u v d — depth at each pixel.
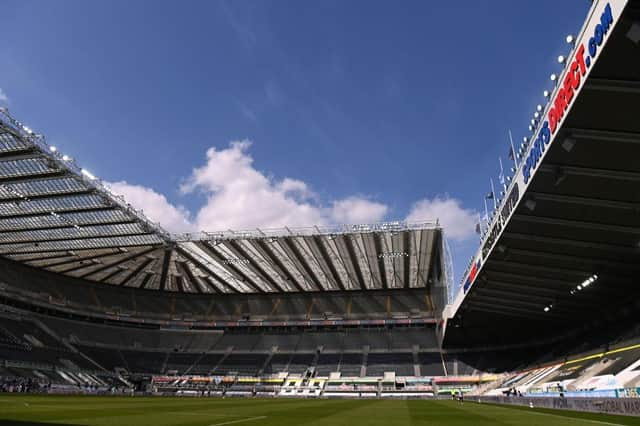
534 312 39.59
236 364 60.69
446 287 47.31
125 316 64.75
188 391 54.75
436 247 50.44
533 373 41.97
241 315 67.94
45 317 57.44
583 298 33.53
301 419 14.13
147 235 48.88
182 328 66.88
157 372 58.97
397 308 64.12
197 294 70.12
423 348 59.19
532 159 17.67
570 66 13.45
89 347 58.28
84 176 36.84
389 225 46.31
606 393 18.48
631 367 23.86
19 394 32.97
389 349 60.06
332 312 65.81
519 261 27.95
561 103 14.33
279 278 61.94
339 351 61.28
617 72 12.29
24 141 31.78
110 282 65.50
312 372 57.31
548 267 28.20
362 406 25.16
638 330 29.61
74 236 48.41
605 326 37.34
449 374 53.38
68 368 50.59
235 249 52.19
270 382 56.28
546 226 22.52
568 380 31.19
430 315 61.97
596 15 11.65
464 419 14.64
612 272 27.42
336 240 48.66
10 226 45.56
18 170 35.47
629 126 14.38
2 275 54.34
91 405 20.95
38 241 49.69
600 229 21.75
